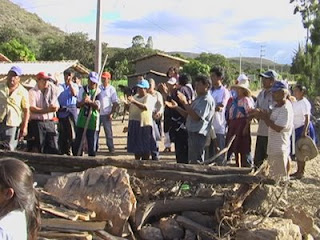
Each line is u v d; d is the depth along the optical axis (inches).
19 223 101.2
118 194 222.8
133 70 2021.4
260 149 329.1
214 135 343.9
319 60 1011.3
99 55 758.5
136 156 373.1
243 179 234.2
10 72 317.4
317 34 1025.5
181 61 1819.6
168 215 239.5
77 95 399.2
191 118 298.5
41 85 351.6
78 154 378.0
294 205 256.1
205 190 243.6
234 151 340.8
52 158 250.5
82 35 2541.8
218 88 364.5
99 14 751.1
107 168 234.7
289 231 219.0
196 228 227.6
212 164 295.1
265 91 331.6
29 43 2888.8
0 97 316.8
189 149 302.0
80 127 377.7
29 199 103.5
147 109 368.2
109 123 474.9
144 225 229.5
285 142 293.0
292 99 374.6
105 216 217.5
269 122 290.0
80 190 227.0
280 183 253.6
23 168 104.2
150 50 2581.2
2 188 101.6
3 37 2819.9
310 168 419.5
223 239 219.0
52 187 230.8
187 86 370.6
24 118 325.4
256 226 219.3
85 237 205.6
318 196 294.5
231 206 231.3
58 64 1054.4
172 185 243.6
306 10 1043.9
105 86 472.4
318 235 240.5
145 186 239.9
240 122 337.7
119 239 211.6
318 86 999.0
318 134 512.1
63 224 209.5
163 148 522.6
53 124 356.8
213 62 2630.4
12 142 320.5
